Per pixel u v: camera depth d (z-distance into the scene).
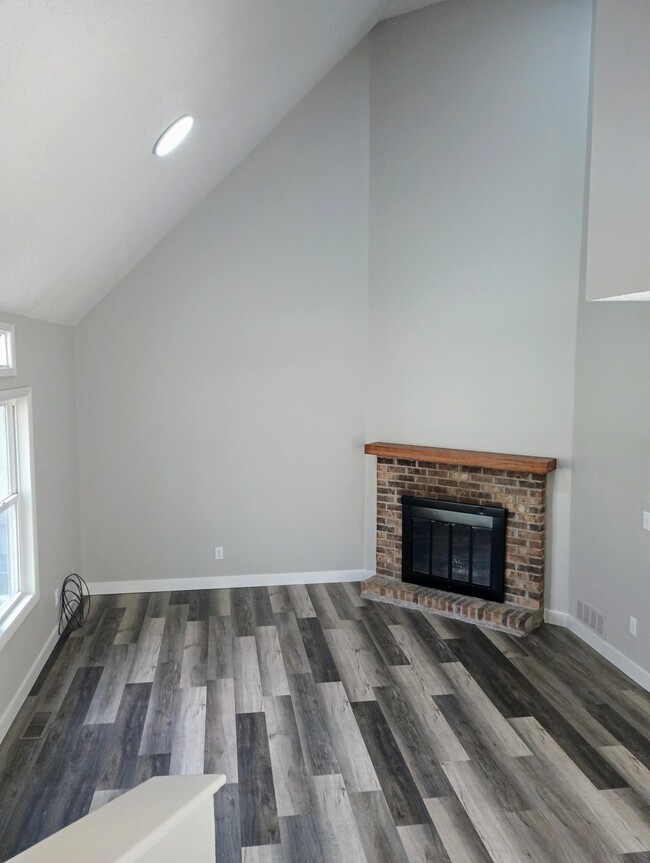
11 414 3.93
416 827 2.80
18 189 2.40
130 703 3.81
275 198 5.44
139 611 5.21
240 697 3.88
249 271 5.48
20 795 3.00
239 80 3.45
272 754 3.32
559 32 4.58
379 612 5.18
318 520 5.78
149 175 3.53
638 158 3.42
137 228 4.29
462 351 5.19
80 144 2.48
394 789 3.05
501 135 4.87
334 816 2.87
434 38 5.07
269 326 5.55
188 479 5.61
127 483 5.55
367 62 5.35
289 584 5.80
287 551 5.79
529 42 4.70
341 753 3.33
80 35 1.87
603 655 4.42
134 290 5.38
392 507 5.52
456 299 5.18
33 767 3.21
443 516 5.25
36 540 4.12
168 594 5.59
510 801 2.97
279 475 5.70
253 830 2.78
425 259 5.28
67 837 0.97
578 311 4.67
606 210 3.73
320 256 5.52
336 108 5.38
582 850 2.67
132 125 2.73
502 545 5.01
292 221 5.47
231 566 5.74
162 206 4.36
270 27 3.17
